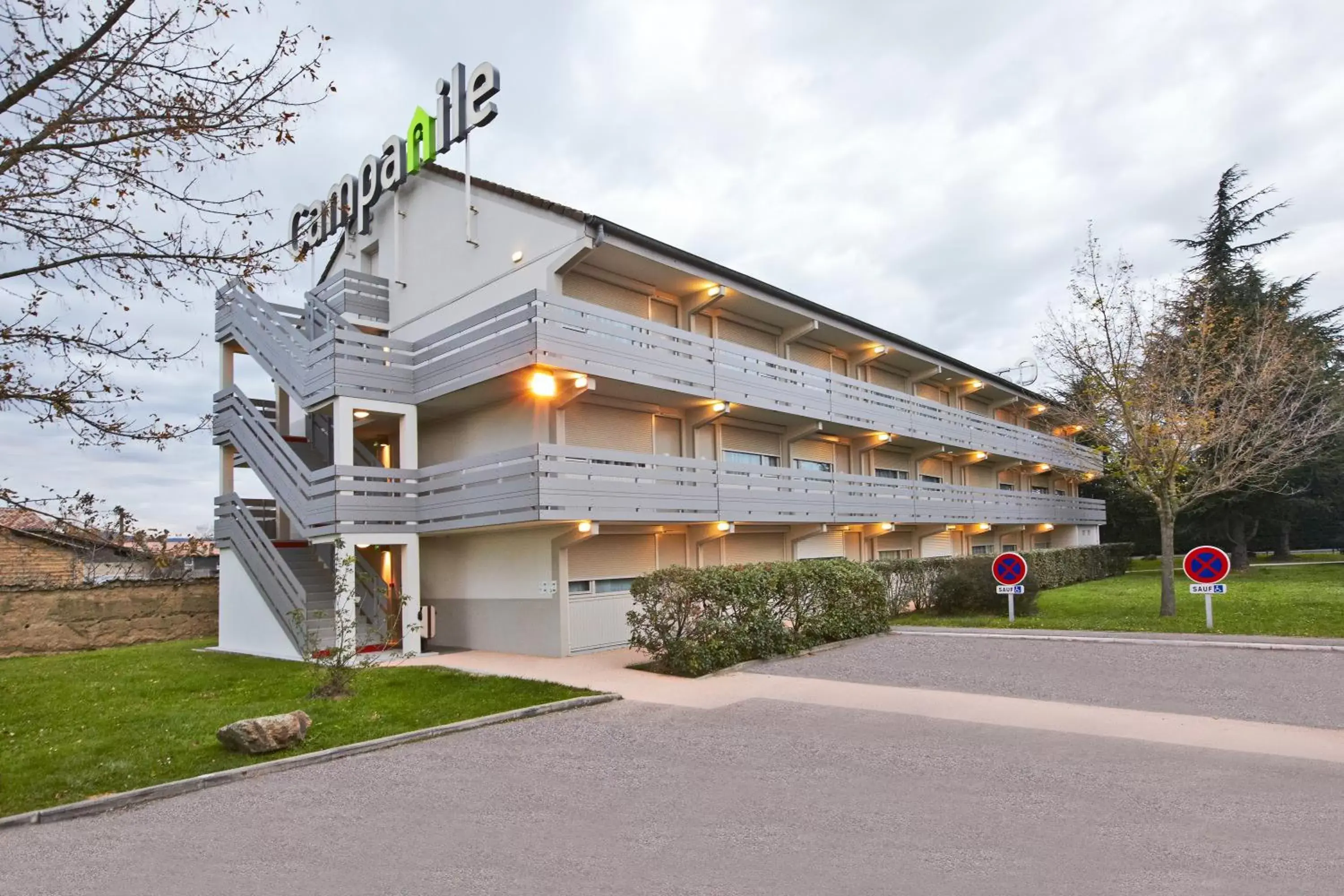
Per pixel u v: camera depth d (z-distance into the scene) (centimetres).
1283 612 1720
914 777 683
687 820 591
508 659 1470
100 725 964
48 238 697
